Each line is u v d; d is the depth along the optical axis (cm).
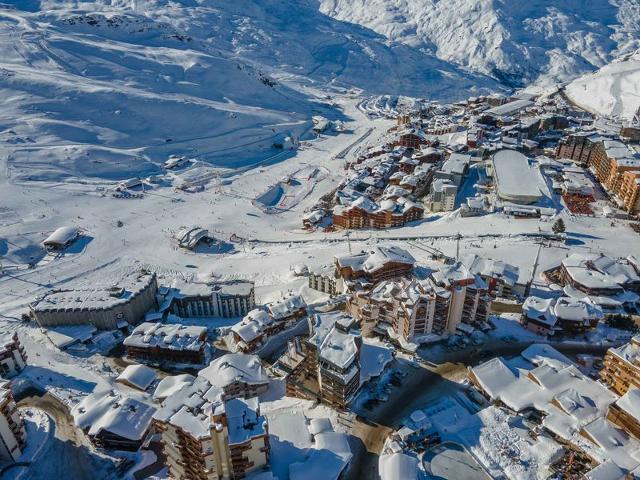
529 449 8700
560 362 10525
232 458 8031
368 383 10469
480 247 16662
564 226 17225
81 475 8950
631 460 8056
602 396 9512
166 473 8912
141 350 12419
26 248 19362
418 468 8394
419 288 11825
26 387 11206
